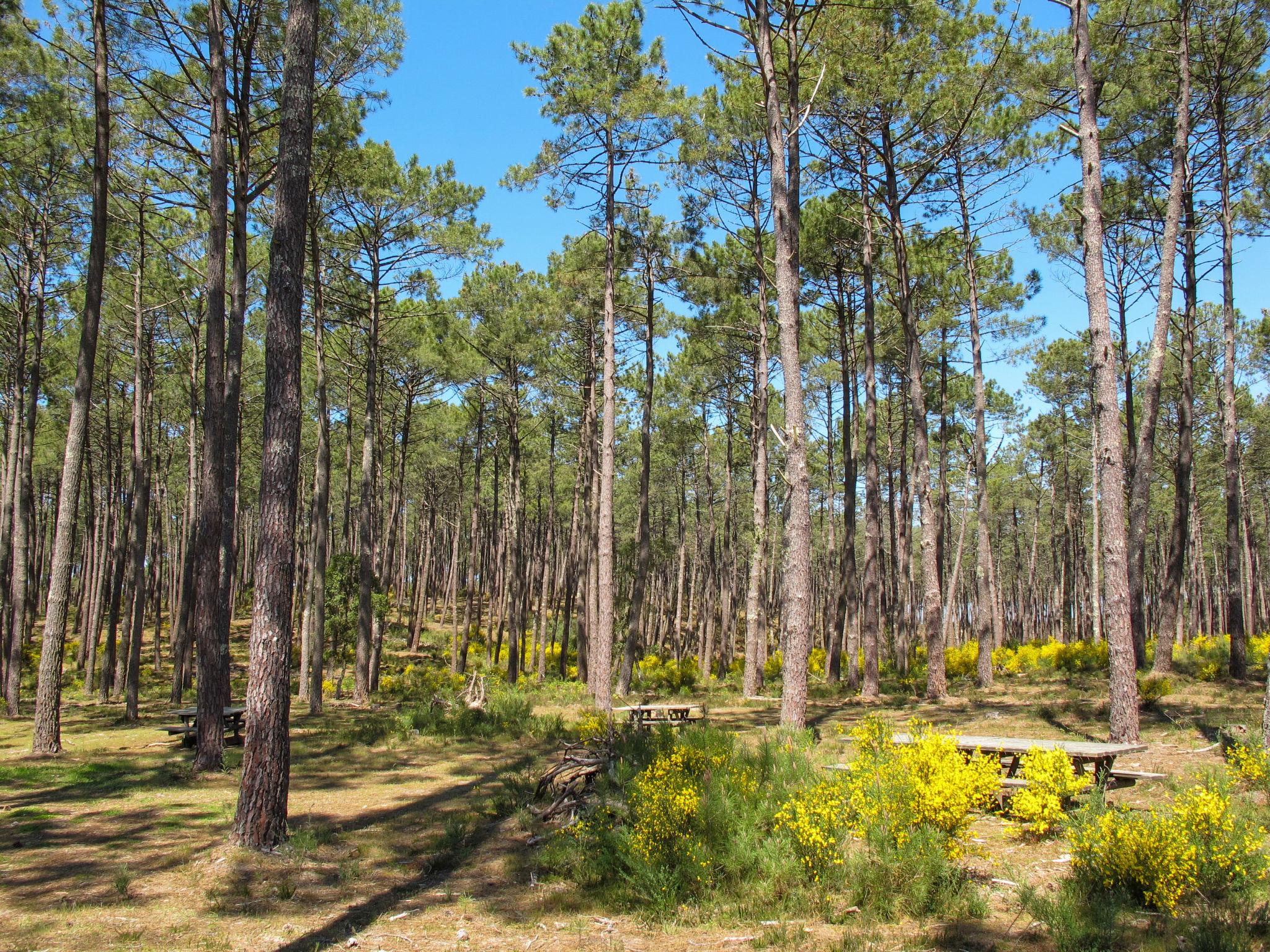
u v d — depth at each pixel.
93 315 11.18
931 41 14.83
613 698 18.61
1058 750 6.16
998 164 16.41
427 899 5.36
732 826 5.52
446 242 18.53
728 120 16.27
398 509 36.81
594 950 4.35
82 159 15.44
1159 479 29.08
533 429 28.78
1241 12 14.20
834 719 13.18
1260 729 8.57
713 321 20.27
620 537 39.72
